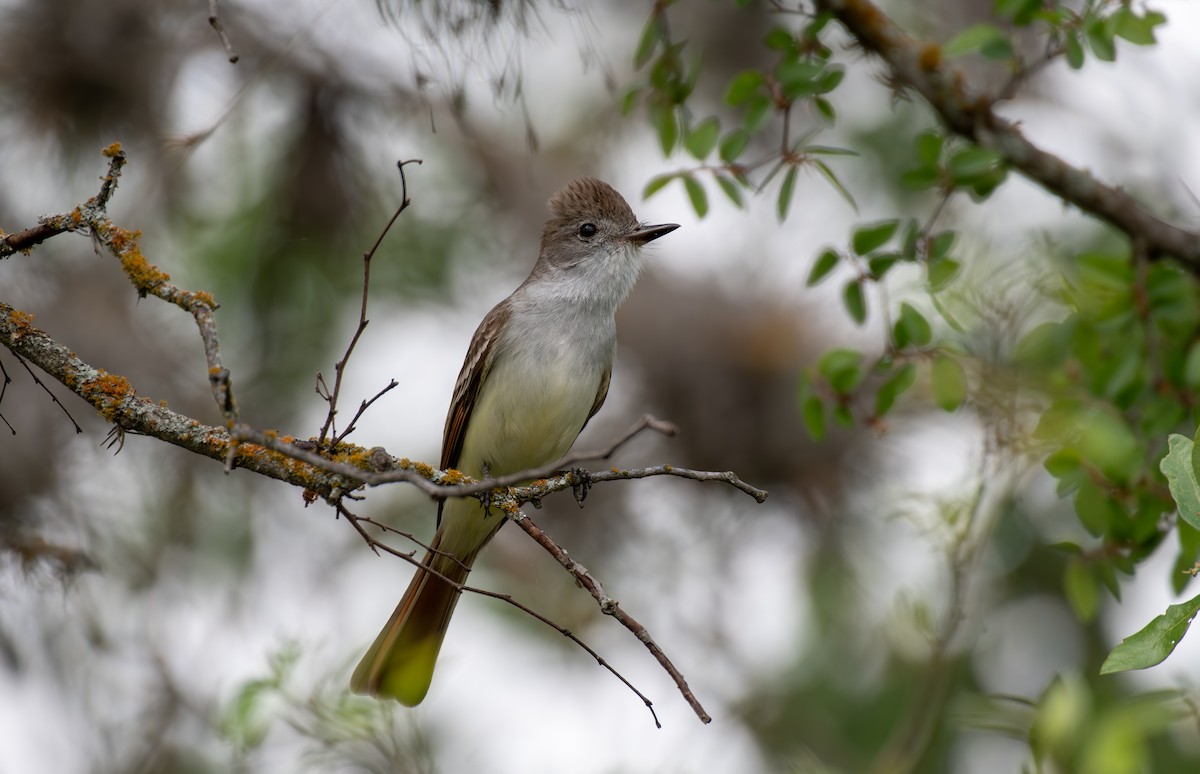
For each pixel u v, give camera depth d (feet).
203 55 37.52
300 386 39.96
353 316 40.73
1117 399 26.32
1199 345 25.68
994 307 28.22
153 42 37.37
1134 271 26.84
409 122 39.50
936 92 25.98
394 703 28.89
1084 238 36.88
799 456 40.11
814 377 28.30
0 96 37.09
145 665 36.96
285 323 40.16
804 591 39.99
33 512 36.47
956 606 28.50
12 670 35.78
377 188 39.99
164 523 38.83
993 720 26.81
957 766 34.22
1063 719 20.89
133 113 37.37
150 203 37.96
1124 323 26.58
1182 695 18.98
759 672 39.93
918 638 33.81
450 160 41.88
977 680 35.63
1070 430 25.98
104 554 37.83
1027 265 29.07
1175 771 29.76
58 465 37.04
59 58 36.81
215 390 17.11
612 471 20.39
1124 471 24.94
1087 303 27.09
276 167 39.47
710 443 40.81
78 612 36.50
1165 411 26.30
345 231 39.88
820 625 39.45
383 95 38.78
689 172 27.58
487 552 41.45
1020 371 27.78
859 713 37.70
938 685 29.58
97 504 38.17
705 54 42.42
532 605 40.50
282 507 40.68
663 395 41.34
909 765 27.81
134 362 37.76
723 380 40.78
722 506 41.27
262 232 39.65
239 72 37.19
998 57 25.59
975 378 29.19
